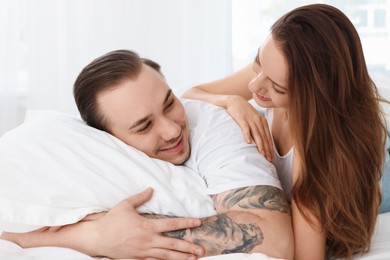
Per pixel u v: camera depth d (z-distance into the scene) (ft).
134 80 3.62
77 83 3.81
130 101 3.60
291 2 9.37
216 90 5.06
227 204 3.50
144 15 9.45
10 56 9.17
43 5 9.21
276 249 3.36
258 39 9.47
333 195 3.56
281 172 4.21
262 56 3.54
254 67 3.93
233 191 3.52
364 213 3.77
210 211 3.58
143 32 9.48
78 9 9.30
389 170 4.68
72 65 9.39
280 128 4.36
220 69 9.59
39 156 3.59
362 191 3.73
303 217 3.61
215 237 3.34
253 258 3.16
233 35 9.52
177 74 9.63
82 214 3.44
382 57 9.38
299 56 3.40
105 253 3.39
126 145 3.75
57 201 3.46
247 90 5.10
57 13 9.30
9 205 3.39
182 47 9.58
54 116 4.10
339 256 3.87
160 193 3.54
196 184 3.69
